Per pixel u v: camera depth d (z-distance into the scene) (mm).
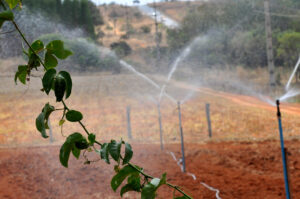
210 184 6855
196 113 18844
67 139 591
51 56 650
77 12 55500
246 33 37281
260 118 15812
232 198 6074
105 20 93938
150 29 76625
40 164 9125
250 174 7570
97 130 15055
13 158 9859
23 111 18109
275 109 18188
